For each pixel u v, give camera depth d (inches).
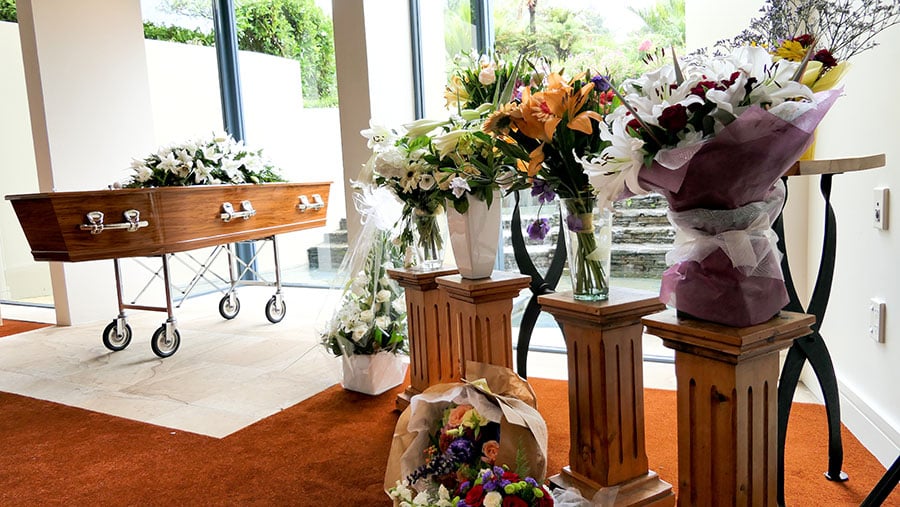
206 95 203.3
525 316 87.7
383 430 85.9
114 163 175.5
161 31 198.4
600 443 58.1
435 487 57.9
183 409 97.7
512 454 56.2
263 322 160.6
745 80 38.3
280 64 191.2
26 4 156.3
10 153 186.9
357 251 103.4
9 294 197.6
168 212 120.6
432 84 141.5
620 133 43.1
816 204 84.0
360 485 69.9
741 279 42.6
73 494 70.7
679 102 39.6
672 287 46.7
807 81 43.8
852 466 67.2
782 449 58.2
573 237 58.0
